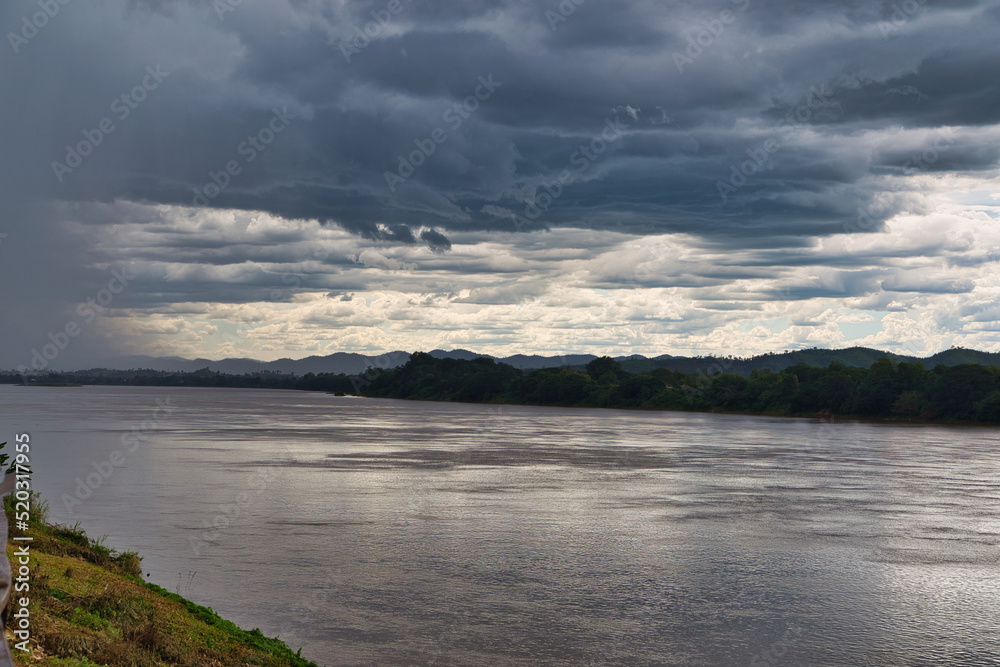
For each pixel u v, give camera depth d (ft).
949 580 93.09
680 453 261.65
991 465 231.91
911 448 296.51
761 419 536.01
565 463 223.51
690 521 129.80
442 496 154.10
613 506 144.46
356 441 296.71
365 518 127.65
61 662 42.73
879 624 76.33
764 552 106.83
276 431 348.38
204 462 213.66
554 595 83.97
